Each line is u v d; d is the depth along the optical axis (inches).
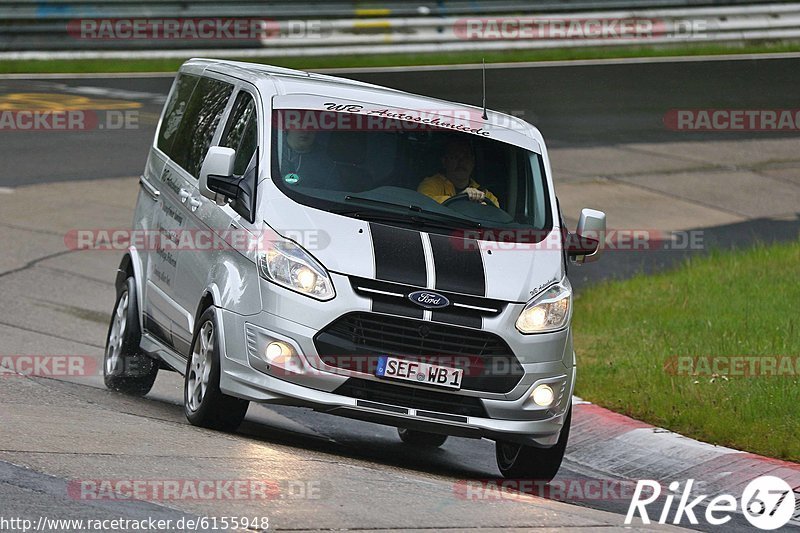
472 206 1080.2
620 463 1189.7
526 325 994.1
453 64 3821.4
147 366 1254.3
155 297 1194.0
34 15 3511.3
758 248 2194.9
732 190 2719.0
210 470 829.2
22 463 781.3
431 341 965.8
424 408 975.0
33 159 2566.4
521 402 991.0
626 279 2060.8
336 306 956.6
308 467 890.7
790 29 4168.3
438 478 984.3
